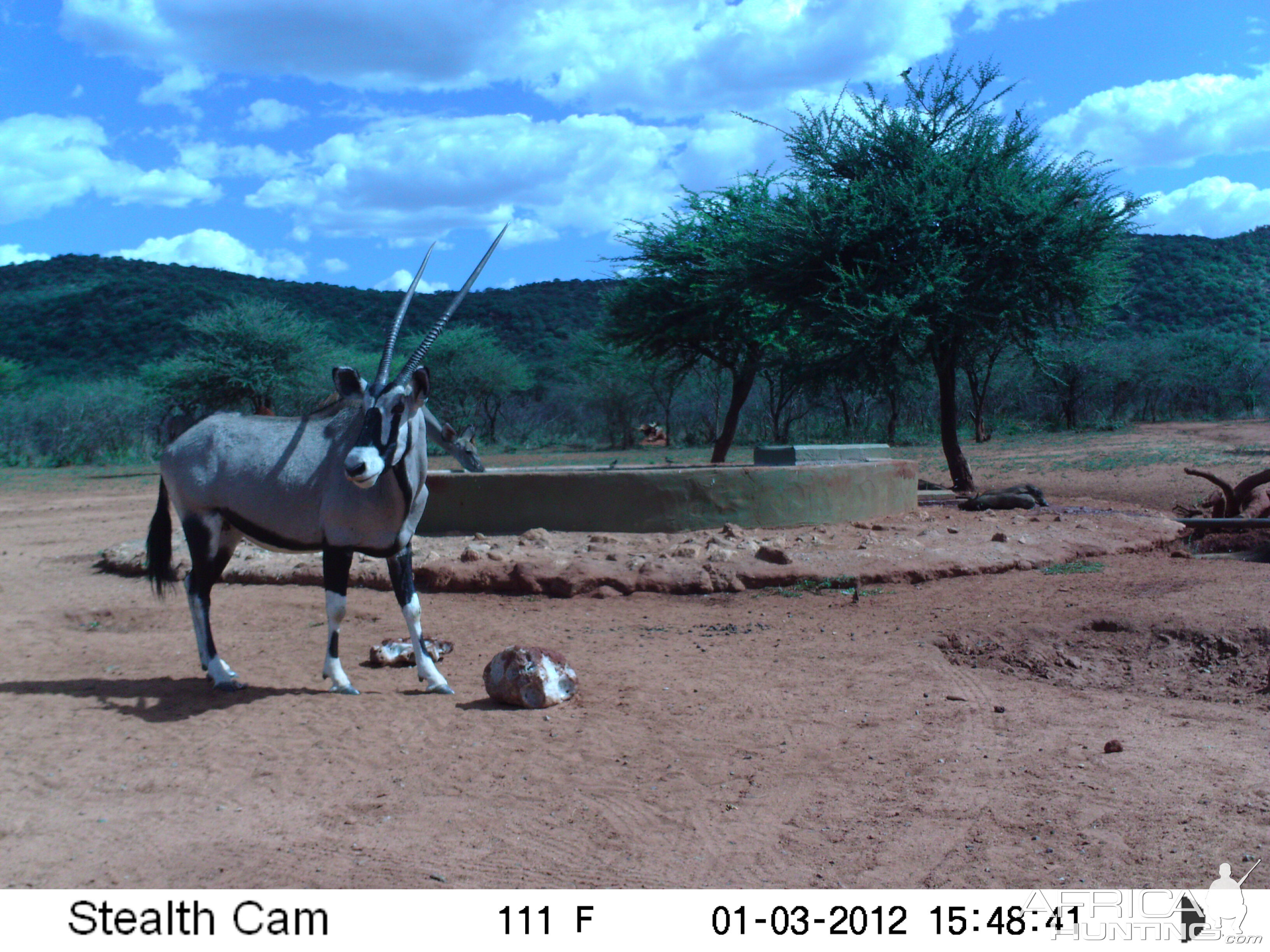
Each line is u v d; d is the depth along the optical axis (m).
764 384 44.06
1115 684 6.80
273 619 9.05
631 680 6.83
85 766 5.17
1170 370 46.38
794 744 5.46
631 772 5.05
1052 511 14.22
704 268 22.00
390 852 4.12
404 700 6.41
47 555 13.48
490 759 5.27
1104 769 4.92
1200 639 7.14
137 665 7.44
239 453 6.55
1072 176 17.09
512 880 3.87
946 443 18.09
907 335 16.64
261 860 4.06
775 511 11.86
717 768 5.10
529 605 9.45
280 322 37.03
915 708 6.07
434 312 88.44
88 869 3.99
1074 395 43.06
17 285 85.81
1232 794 4.51
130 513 19.86
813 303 17.62
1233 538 12.52
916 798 4.63
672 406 48.00
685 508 11.55
